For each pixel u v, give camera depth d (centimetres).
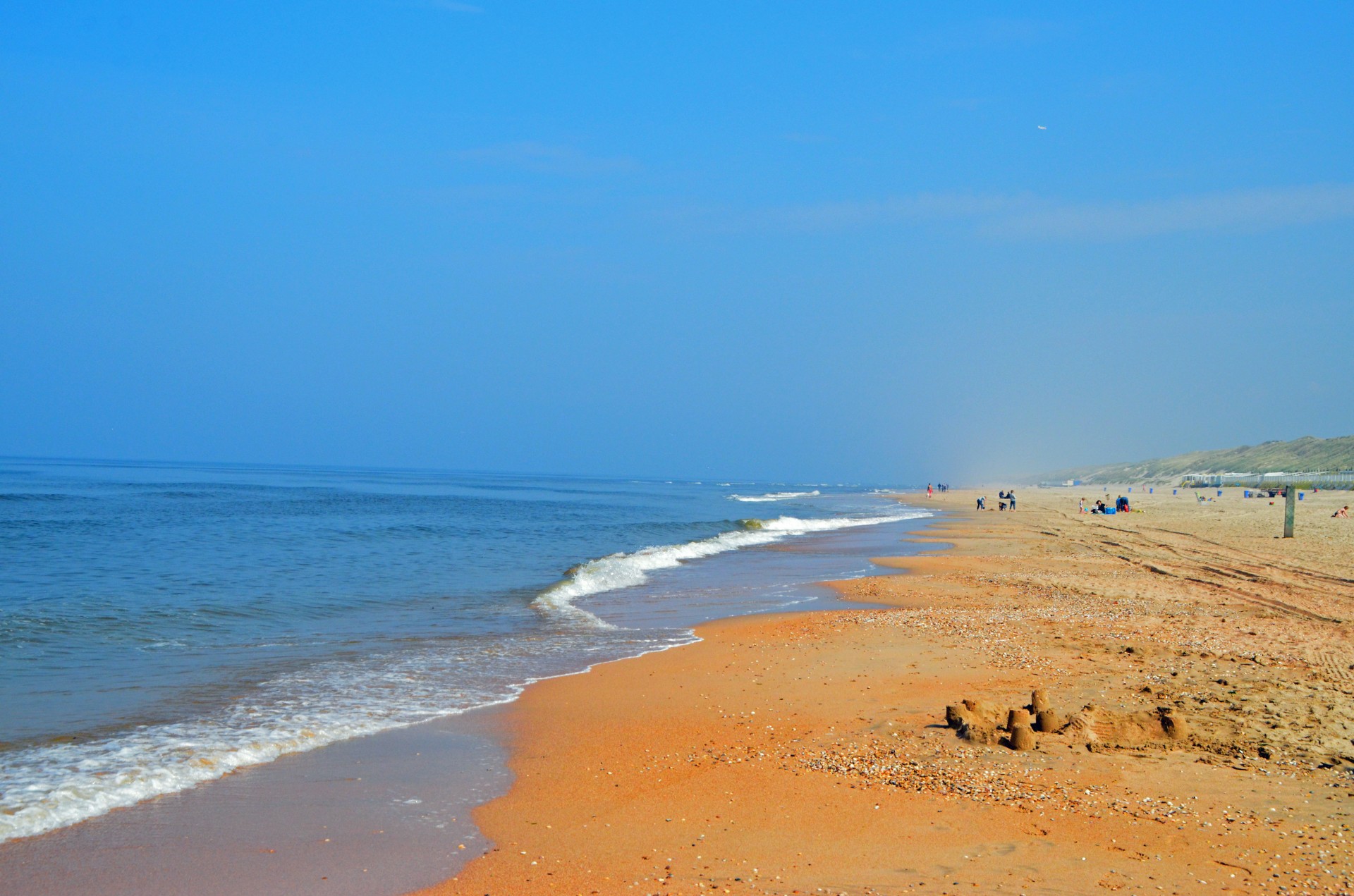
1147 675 1199
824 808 749
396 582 2239
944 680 1206
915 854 651
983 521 5453
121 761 859
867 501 10094
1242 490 11000
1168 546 3325
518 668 1335
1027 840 668
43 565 2472
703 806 765
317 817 746
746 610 1939
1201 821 697
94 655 1349
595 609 1947
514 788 821
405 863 657
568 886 614
